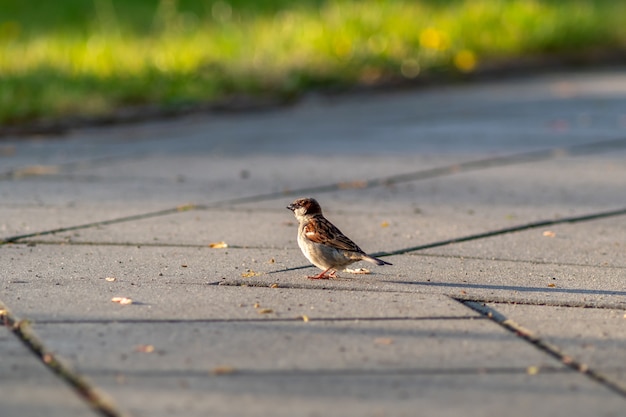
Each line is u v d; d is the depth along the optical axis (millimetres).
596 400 6930
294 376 7227
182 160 16641
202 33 28188
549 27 29609
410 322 8555
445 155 17109
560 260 10922
